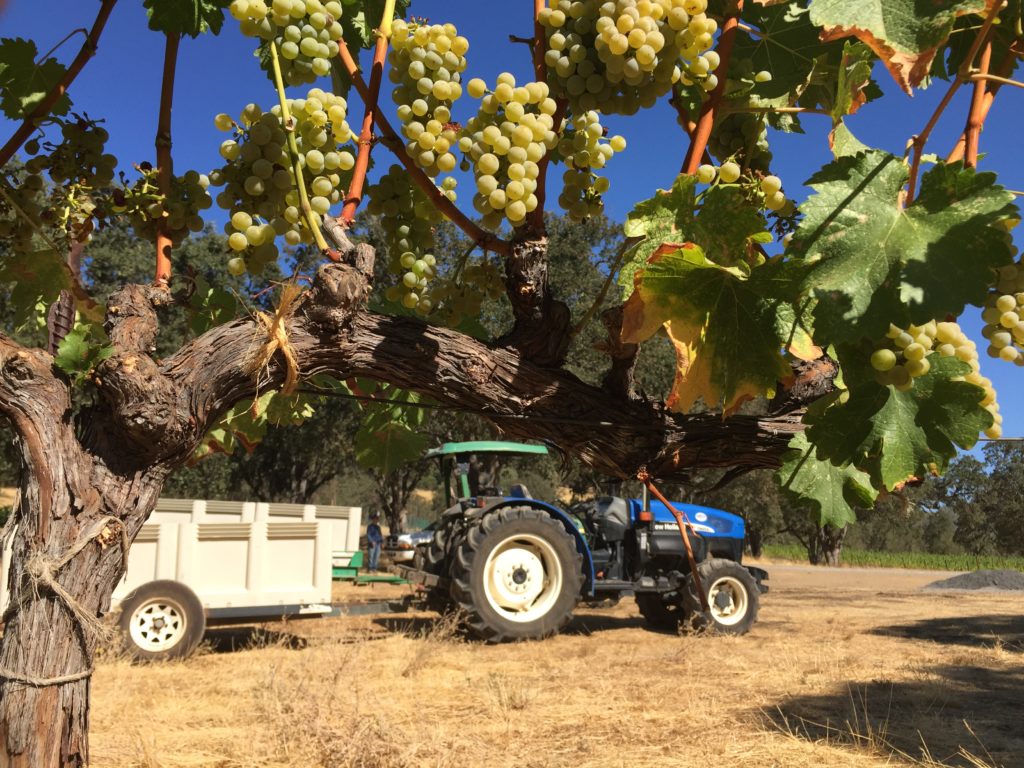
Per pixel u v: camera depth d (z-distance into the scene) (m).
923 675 7.05
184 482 24.67
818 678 6.92
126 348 1.57
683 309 1.51
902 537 62.78
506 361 1.84
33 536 1.54
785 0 1.64
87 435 1.61
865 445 1.41
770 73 1.98
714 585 9.81
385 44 1.73
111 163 1.88
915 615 12.54
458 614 8.65
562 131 1.85
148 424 1.55
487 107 1.66
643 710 5.71
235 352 1.64
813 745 4.79
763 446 1.94
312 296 1.67
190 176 1.75
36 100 1.95
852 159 1.30
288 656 7.72
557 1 1.65
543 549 9.27
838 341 1.21
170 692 6.09
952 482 53.41
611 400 1.93
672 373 19.08
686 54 1.60
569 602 9.13
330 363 1.72
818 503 1.65
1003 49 1.84
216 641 8.75
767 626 10.73
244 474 29.41
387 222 1.95
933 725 5.32
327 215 1.71
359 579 12.64
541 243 1.80
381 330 1.77
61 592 1.51
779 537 54.53
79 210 1.86
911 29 1.31
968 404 1.36
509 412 1.85
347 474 32.19
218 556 8.16
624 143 1.83
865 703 5.89
